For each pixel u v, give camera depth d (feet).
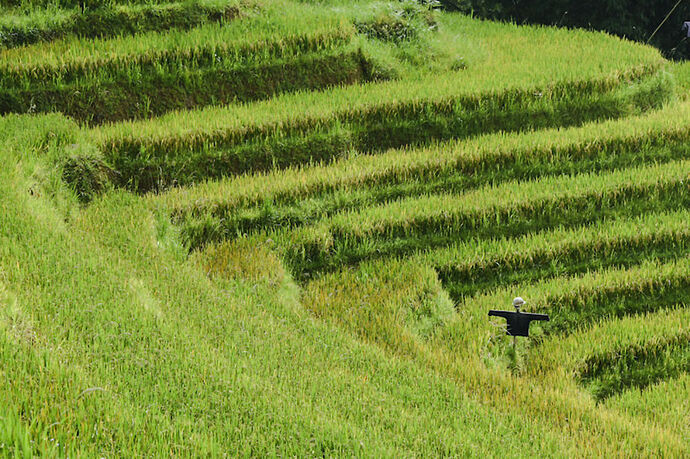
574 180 84.23
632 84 105.19
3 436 33.37
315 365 54.75
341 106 93.71
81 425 37.35
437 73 110.01
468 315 68.08
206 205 77.66
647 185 82.89
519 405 56.34
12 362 40.01
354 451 42.60
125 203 75.92
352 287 70.44
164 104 94.99
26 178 69.36
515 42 124.67
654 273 70.95
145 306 53.62
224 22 107.76
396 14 116.57
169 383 44.98
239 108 93.30
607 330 65.57
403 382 55.21
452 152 88.69
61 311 48.57
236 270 69.31
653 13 161.99
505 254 73.61
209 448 39.24
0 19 98.53
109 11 104.06
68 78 91.76
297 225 78.64
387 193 83.25
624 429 54.29
